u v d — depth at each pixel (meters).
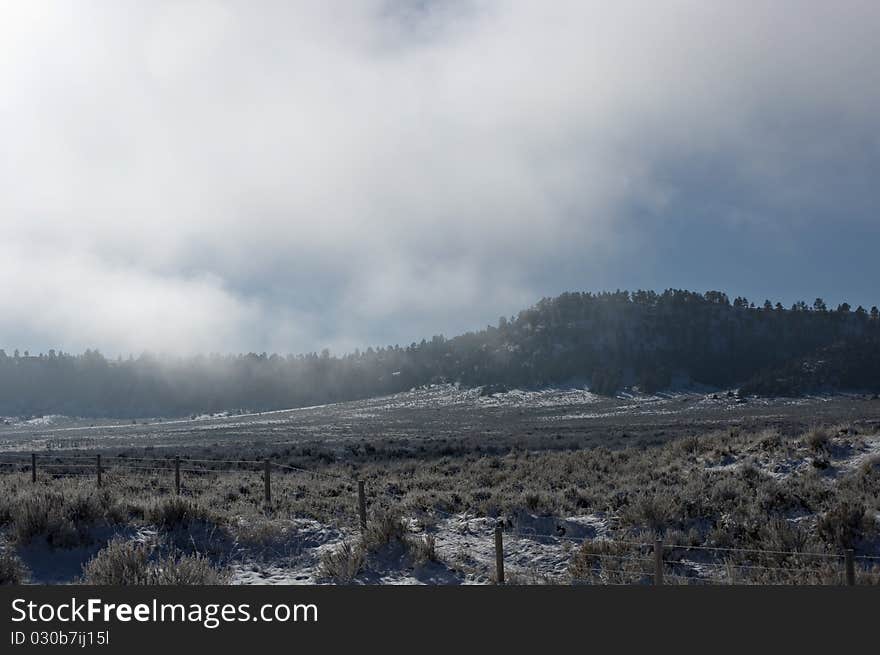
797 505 18.16
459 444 60.97
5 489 21.23
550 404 196.00
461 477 29.03
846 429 25.03
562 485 24.84
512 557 16.80
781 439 25.34
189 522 17.66
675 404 166.50
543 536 18.09
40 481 25.55
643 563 14.99
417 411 190.12
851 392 186.62
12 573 13.64
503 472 29.16
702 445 27.91
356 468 37.69
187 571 13.05
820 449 22.70
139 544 16.17
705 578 14.38
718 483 20.12
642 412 145.62
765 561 14.82
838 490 18.86
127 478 27.55
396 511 20.00
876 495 18.06
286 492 23.75
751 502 18.53
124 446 81.88
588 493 22.08
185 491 23.59
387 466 38.22
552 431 87.06
